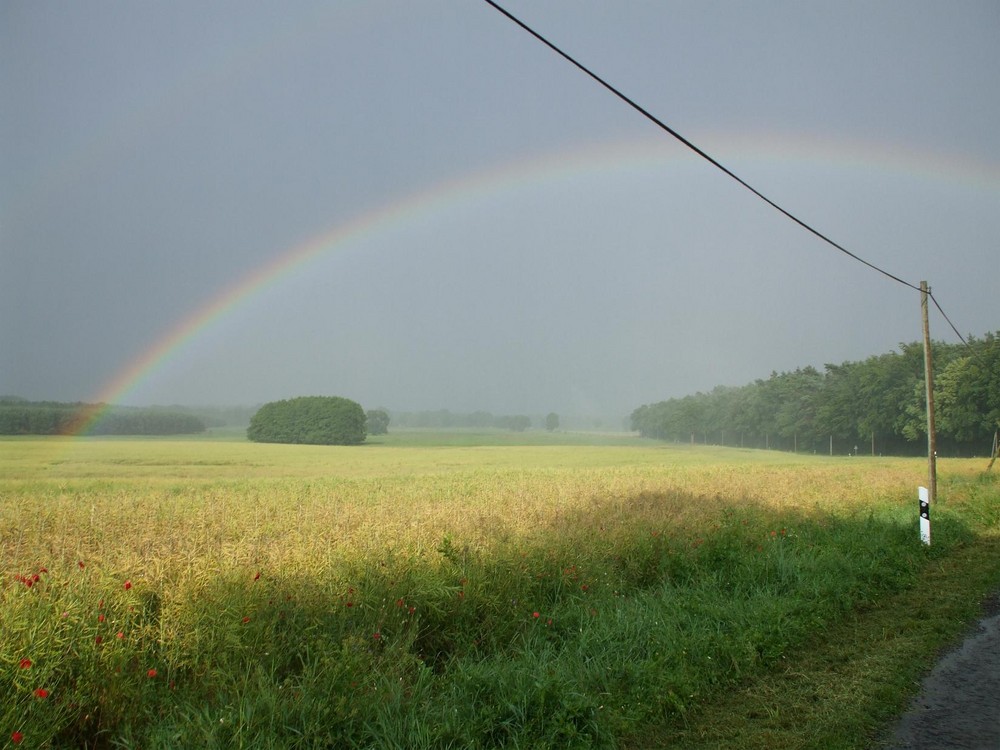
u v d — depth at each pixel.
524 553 8.52
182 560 7.33
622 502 15.36
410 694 5.16
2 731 4.10
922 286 19.98
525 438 156.62
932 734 4.85
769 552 10.12
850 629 7.48
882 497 19.62
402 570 7.39
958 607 8.33
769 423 111.88
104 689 4.78
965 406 67.81
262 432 113.06
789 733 4.89
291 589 6.75
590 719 4.86
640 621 6.84
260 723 4.49
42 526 12.13
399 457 61.47
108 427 143.62
